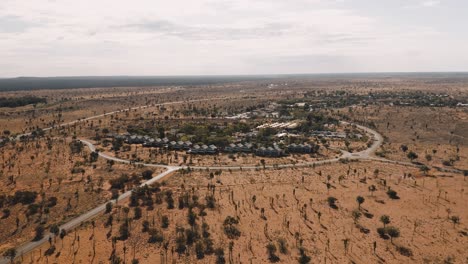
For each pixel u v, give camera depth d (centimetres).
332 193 13200
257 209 11700
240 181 14512
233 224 10588
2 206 11875
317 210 11669
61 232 9925
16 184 13875
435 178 14975
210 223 10675
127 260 8800
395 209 11794
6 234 10212
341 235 10056
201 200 12381
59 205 11981
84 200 12412
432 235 10056
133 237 9894
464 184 14212
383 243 9638
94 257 8919
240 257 8925
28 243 9681
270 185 14050
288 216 11206
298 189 13612
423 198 12725
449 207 11931
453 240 9781
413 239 9838
